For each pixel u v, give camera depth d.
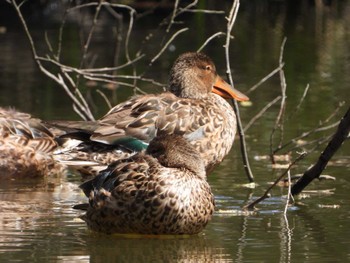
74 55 25.62
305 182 12.27
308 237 10.22
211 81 13.61
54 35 29.14
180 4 32.44
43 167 14.31
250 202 12.03
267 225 10.84
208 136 12.67
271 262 9.19
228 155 15.33
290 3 35.25
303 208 11.75
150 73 23.50
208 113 12.78
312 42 28.64
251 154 15.31
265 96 20.72
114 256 9.49
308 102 19.88
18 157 14.12
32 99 20.14
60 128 12.48
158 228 10.12
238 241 10.08
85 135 12.45
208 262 9.25
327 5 35.09
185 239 10.23
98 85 22.33
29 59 25.45
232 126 13.12
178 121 12.57
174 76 13.64
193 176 10.20
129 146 12.33
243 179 13.51
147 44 27.61
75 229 10.68
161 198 9.98
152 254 9.60
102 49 26.72
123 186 10.14
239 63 25.20
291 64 25.09
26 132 14.31
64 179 14.14
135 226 10.18
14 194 12.80
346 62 25.50
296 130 17.06
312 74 23.73
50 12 33.53
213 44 28.23
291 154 15.34
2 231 10.52
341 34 30.05
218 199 12.23
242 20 32.69
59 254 9.55
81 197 12.55
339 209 11.66
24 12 33.22
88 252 9.66
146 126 12.46
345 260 9.24
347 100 19.97
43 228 10.69
